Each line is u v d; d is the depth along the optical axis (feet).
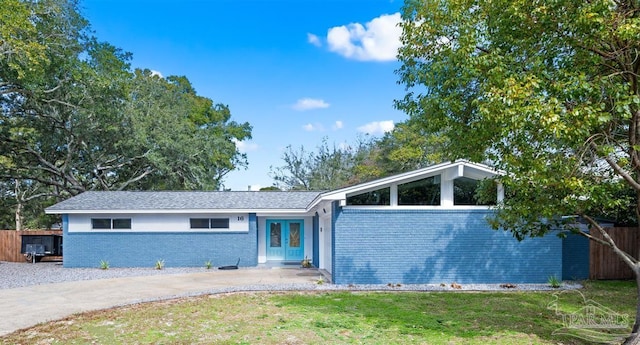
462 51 21.76
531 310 30.07
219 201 62.85
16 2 51.47
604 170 22.24
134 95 93.56
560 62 20.84
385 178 41.63
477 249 42.55
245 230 60.75
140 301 33.83
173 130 91.45
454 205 42.78
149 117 89.15
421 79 26.37
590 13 17.72
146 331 24.39
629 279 45.68
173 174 92.68
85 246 58.90
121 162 92.94
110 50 83.05
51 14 66.64
